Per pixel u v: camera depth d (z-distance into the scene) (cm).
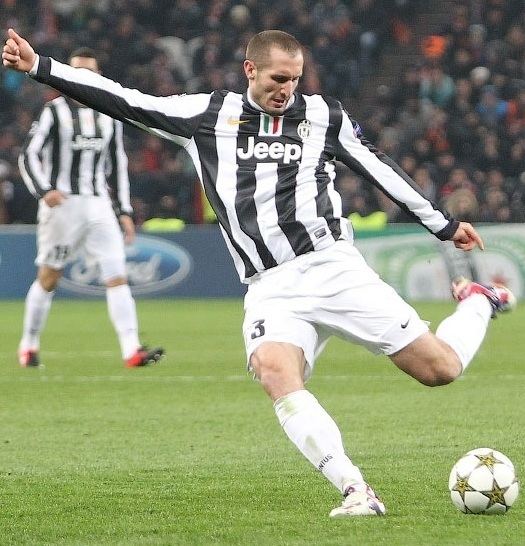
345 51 9344
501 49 8925
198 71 9050
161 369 4056
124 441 2638
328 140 1975
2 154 8294
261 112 1956
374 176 1980
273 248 1933
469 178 8144
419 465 2281
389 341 1906
